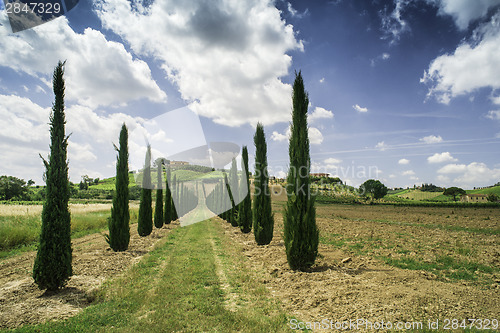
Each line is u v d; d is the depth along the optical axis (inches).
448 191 3097.9
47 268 230.8
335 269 288.4
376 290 206.5
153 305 193.2
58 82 259.0
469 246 405.1
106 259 362.9
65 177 255.6
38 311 191.5
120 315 176.7
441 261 308.3
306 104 336.8
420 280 232.8
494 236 516.7
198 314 175.9
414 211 1342.3
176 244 486.0
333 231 614.5
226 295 220.1
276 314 178.7
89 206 1253.1
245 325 159.3
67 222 250.5
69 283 260.1
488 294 196.7
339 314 172.1
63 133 259.8
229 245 473.7
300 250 294.4
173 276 265.1
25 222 601.3
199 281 250.8
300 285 239.1
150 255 385.7
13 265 348.8
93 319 170.7
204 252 398.6
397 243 440.8
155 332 150.4
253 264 330.3
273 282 257.1
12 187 1886.1
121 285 242.1
